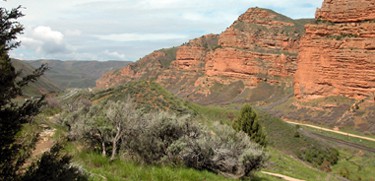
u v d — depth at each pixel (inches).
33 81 175.3
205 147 609.3
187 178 480.4
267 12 7165.4
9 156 169.0
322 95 3853.3
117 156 520.7
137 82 1610.5
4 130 165.0
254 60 6309.1
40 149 417.4
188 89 7421.3
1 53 163.5
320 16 4170.8
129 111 557.6
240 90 6151.6
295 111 3848.4
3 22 167.8
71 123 650.8
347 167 1785.2
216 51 6796.3
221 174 637.3
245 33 6835.6
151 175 434.0
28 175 171.8
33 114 175.3
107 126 539.2
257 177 775.7
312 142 2071.9
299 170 1245.1
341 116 3319.4
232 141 719.1
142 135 563.2
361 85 3575.3
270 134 2212.1
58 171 184.5
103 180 352.8
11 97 165.2
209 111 2492.6
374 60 3518.7
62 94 1600.6
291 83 5851.4
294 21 7224.4
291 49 6358.3
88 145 557.0
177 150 587.5
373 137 2704.2
